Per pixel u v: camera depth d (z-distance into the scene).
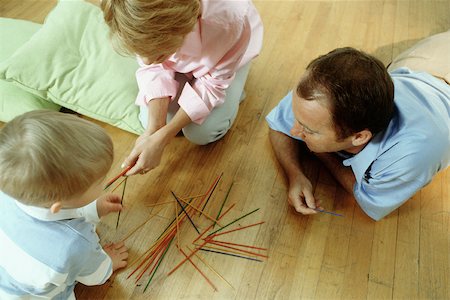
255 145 1.35
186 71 1.22
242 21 1.06
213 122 1.24
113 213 1.15
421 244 1.12
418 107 0.94
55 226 0.79
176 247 1.10
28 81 1.27
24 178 0.67
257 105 1.48
